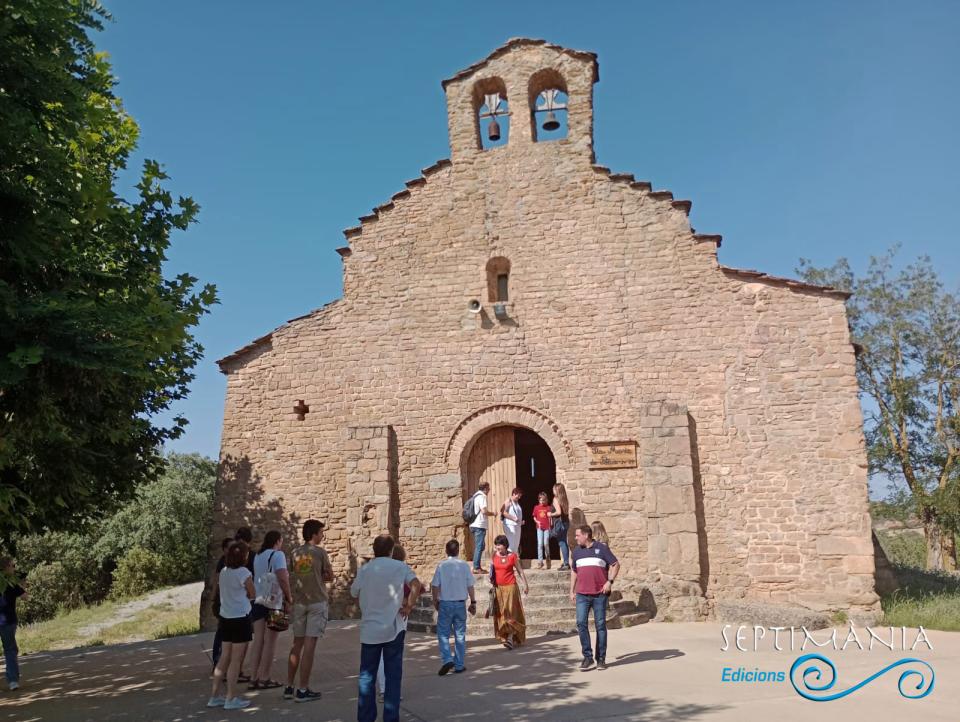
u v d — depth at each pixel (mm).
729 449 13125
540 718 6551
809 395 12930
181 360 13469
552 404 14031
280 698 7750
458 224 15094
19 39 6516
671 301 13898
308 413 14750
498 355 14422
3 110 6207
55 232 6926
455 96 15789
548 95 15586
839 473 12523
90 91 7168
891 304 24438
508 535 13992
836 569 12219
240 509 14453
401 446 14359
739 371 13336
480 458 14539
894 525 29281
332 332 15039
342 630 12438
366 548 13828
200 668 9969
